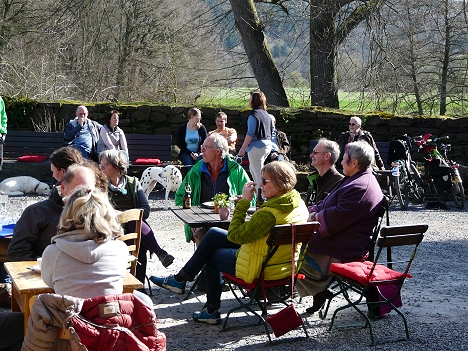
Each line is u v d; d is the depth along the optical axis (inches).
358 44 678.5
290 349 177.2
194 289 238.5
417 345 180.4
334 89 674.8
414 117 529.7
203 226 207.2
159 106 525.3
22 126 538.9
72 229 125.5
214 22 741.9
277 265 182.2
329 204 200.8
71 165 167.9
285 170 180.9
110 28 842.8
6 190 458.3
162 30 840.3
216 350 176.1
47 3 800.3
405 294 234.1
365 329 194.5
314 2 653.9
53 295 115.4
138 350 114.4
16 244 170.4
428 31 746.8
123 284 138.6
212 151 247.8
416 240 184.5
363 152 200.4
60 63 807.7
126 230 214.7
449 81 768.9
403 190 445.7
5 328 142.9
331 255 197.8
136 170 489.4
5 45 768.9
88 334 112.3
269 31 704.4
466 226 380.8
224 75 783.1
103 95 824.9
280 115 529.3
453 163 453.4
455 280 256.1
